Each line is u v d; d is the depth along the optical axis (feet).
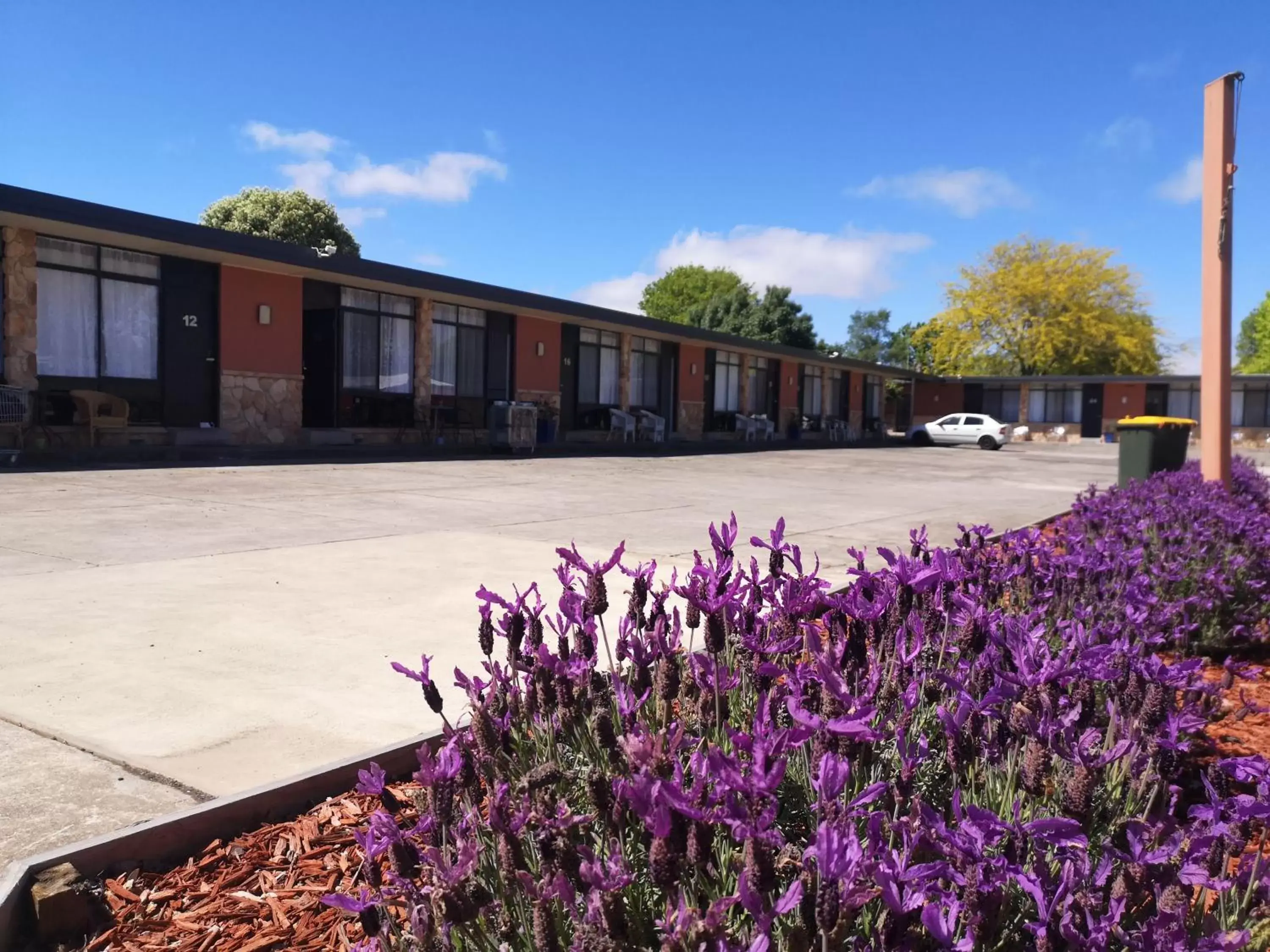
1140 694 7.33
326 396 61.46
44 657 12.94
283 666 12.92
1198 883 4.87
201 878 7.64
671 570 20.52
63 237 45.32
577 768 6.48
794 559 7.80
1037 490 51.16
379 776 5.83
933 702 7.16
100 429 45.98
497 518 29.04
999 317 160.45
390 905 6.63
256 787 8.69
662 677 6.66
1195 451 113.91
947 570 7.76
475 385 70.23
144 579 18.10
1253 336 258.16
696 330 87.20
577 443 76.84
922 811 4.73
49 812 8.30
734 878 5.04
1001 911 4.58
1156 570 14.44
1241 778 5.87
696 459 67.46
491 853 5.66
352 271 55.47
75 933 6.95
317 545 22.85
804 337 163.43
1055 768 6.28
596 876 4.36
